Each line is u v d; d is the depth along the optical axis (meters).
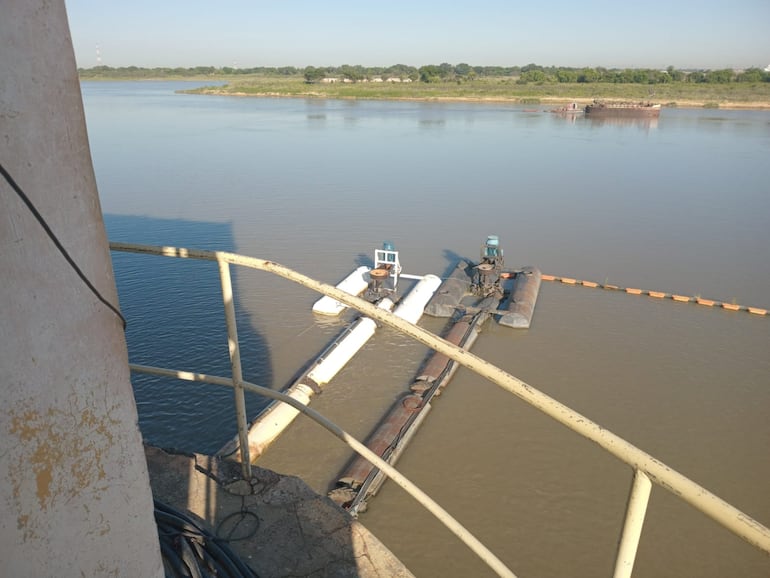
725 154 53.31
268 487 3.37
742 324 21.44
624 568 1.44
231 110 97.44
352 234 31.22
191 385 16.73
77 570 1.65
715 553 11.23
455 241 30.53
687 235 30.95
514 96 120.88
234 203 36.41
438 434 14.94
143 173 44.38
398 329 2.00
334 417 15.63
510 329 21.31
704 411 16.06
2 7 1.28
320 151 55.06
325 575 2.81
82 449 1.62
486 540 11.50
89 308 1.59
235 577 2.73
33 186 1.40
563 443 14.52
